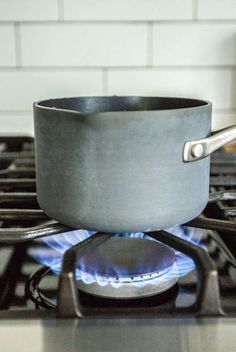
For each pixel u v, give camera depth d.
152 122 0.32
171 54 0.77
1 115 0.79
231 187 0.56
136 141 0.32
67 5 0.74
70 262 0.30
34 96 0.78
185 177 0.34
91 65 0.77
